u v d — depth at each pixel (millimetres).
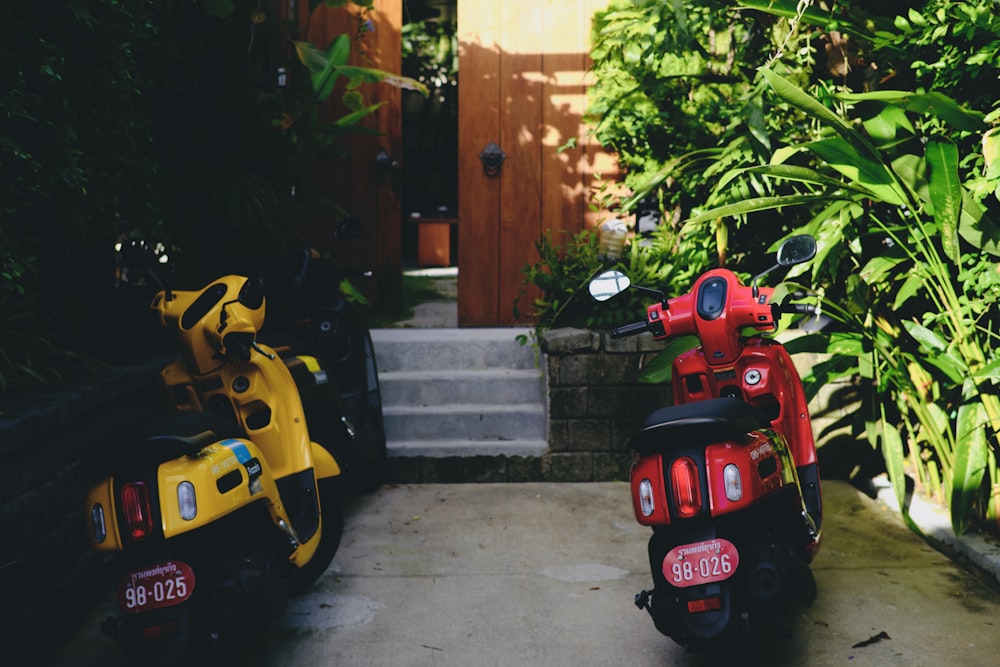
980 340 3943
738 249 5215
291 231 5961
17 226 3695
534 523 4367
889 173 3574
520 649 3076
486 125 6352
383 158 6801
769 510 2799
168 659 2434
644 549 4012
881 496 4547
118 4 3801
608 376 5012
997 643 3061
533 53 6320
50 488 3061
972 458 3699
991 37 3436
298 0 6547
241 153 5406
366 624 3279
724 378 3146
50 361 3789
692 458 2541
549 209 6379
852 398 4949
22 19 3205
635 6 4613
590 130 5906
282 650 3080
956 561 3779
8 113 3020
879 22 4082
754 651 2930
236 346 2963
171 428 2531
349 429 3859
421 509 4586
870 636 3121
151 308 3104
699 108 5355
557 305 5375
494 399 5430
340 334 4625
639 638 3148
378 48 6758
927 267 3834
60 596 3105
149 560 2475
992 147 3391
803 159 4594
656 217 5969
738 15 5121
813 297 3996
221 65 5309
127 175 4082
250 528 2832
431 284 9844
